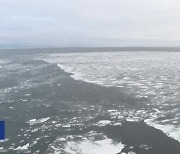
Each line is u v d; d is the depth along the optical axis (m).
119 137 18.00
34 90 32.22
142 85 33.53
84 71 47.50
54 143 17.38
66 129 19.67
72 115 22.72
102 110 23.84
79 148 16.58
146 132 18.59
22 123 21.14
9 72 47.19
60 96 29.06
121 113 22.81
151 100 26.45
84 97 28.39
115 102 26.23
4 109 24.72
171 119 21.00
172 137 17.66
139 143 17.02
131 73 44.28
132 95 28.36
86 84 34.50
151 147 16.44
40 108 24.84
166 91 30.12
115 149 16.36
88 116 22.33
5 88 33.81
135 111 23.25
